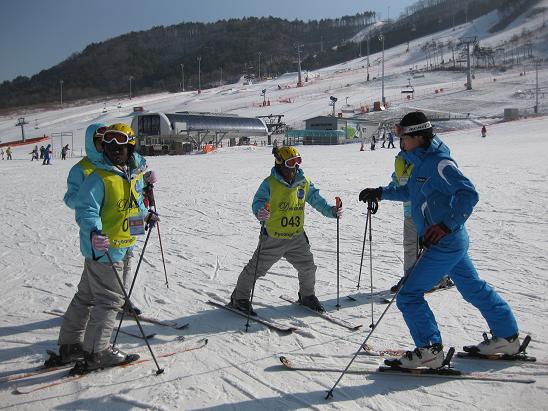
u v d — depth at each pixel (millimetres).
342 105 72562
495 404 2965
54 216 10336
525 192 11164
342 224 8680
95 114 89312
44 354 3861
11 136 74250
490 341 3473
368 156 26453
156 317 4590
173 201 12016
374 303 4816
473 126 47906
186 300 5051
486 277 5395
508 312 3445
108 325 3475
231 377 3400
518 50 118188
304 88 98688
